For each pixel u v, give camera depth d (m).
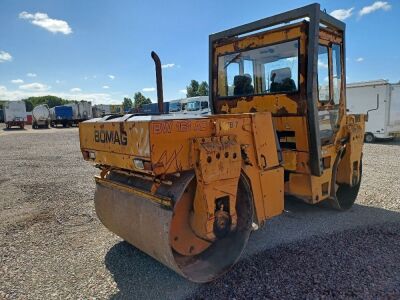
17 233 4.43
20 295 2.96
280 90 4.23
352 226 4.36
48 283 3.16
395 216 4.75
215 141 2.89
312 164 4.06
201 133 2.87
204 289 2.96
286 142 4.30
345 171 4.93
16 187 7.15
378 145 13.39
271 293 2.86
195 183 3.12
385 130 13.99
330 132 4.46
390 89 13.83
